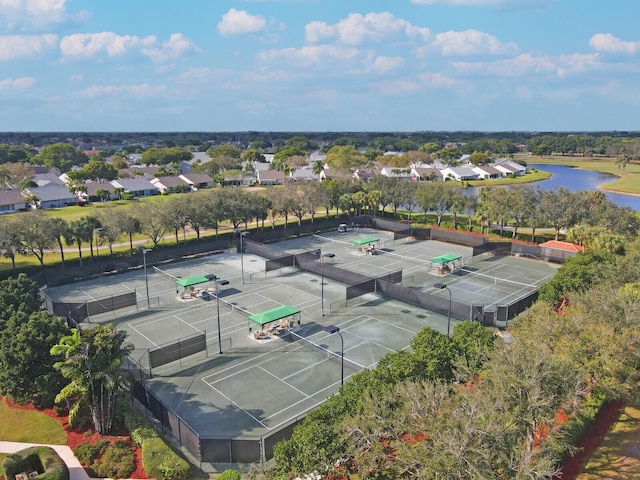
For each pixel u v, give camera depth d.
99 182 174.25
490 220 96.56
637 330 32.19
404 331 52.31
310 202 103.38
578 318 33.81
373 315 57.06
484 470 20.84
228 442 30.56
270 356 46.75
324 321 55.31
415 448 23.16
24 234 69.69
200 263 81.31
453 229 105.81
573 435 30.36
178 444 33.53
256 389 40.59
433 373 32.38
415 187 115.44
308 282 70.00
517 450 22.77
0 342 37.72
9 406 38.31
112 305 56.38
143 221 82.12
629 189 168.12
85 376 32.78
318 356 46.59
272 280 71.12
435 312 57.72
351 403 29.75
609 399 35.91
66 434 34.50
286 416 36.50
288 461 26.16
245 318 56.44
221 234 96.81
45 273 68.25
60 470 28.28
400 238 98.31
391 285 60.47
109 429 34.59
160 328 53.62
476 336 36.97
